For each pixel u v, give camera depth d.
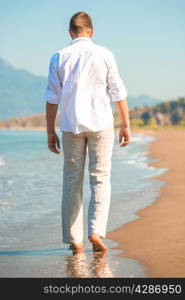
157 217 7.15
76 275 4.43
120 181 12.48
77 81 5.34
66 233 5.53
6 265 4.85
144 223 6.77
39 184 11.95
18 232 6.50
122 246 5.54
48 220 7.31
